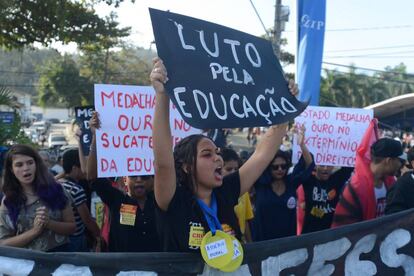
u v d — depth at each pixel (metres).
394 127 29.84
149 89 3.91
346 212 3.93
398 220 3.12
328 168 5.05
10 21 15.43
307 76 8.30
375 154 3.92
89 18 16.09
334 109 5.11
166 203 2.52
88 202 5.03
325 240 3.00
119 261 2.76
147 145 3.88
